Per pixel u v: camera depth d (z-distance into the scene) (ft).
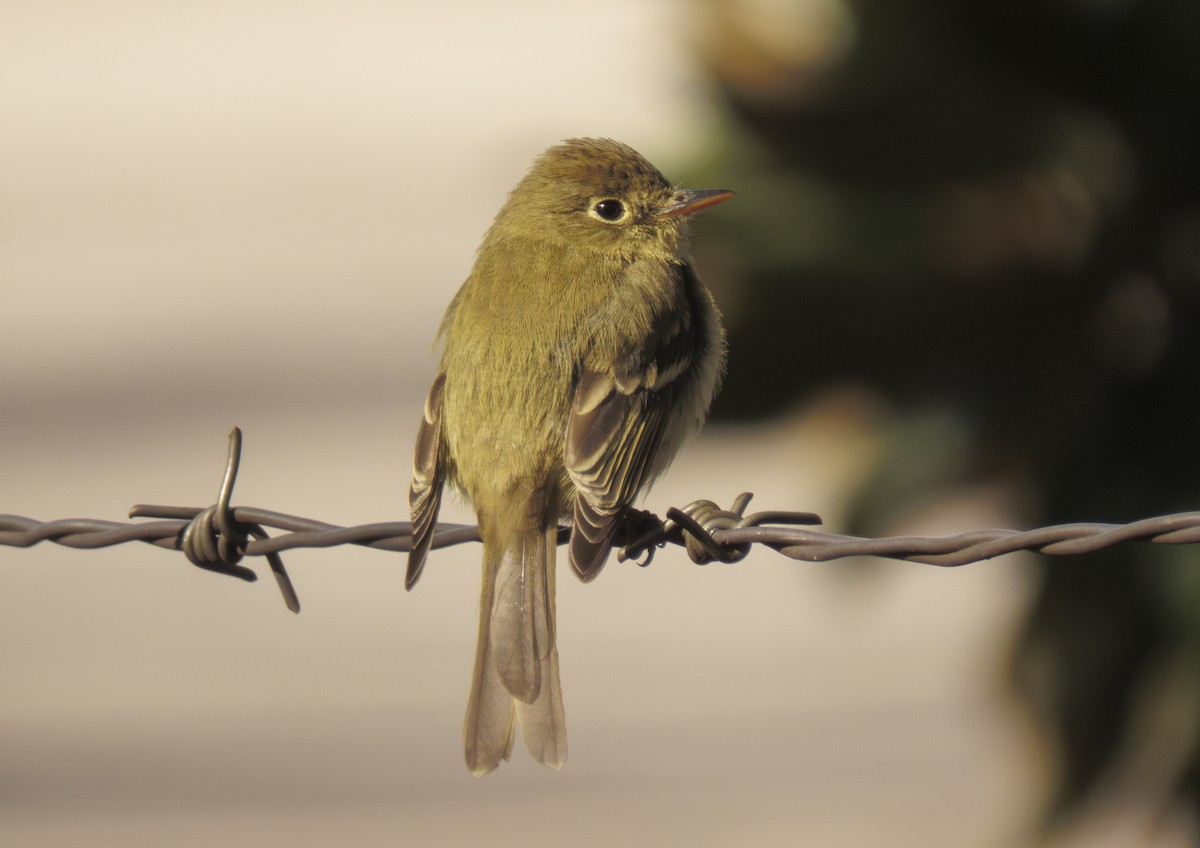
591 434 27.81
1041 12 31.94
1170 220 32.55
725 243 33.50
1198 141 31.96
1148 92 32.01
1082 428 33.19
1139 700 33.06
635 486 28.35
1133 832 36.47
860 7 33.37
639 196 32.68
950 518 34.35
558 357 28.71
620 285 30.40
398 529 26.76
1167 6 31.65
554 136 46.78
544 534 27.53
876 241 33.27
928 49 33.01
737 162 33.94
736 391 33.94
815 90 33.60
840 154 33.55
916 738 61.31
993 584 37.29
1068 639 33.27
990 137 33.09
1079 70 32.35
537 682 25.81
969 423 33.63
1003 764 51.52
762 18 34.32
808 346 33.73
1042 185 33.17
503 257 31.86
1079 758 33.42
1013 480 33.50
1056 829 33.73
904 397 33.94
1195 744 32.73
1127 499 33.09
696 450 36.81
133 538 27.37
